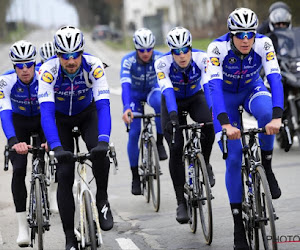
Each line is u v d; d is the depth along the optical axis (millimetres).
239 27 10453
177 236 12594
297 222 12617
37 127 13031
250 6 64312
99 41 129875
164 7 142000
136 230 13141
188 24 107438
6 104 12156
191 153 12891
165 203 15297
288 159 18703
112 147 10055
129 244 12125
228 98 11797
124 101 15469
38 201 11234
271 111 11133
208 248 11695
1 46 147750
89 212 9984
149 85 16234
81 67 10844
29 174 18391
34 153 12000
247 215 10797
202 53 13555
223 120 10367
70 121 11547
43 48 14906
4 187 17125
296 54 19594
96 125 11422
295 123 19141
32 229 11695
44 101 10641
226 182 11055
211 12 98938
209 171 14070
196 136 12742
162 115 13828
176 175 13008
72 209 10672
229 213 13812
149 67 15883
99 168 10828
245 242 10977
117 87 41156
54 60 10820
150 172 15141
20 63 11945
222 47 11000
